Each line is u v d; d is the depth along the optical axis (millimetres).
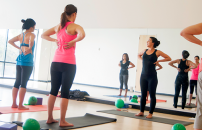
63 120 2367
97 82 8773
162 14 4457
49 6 5520
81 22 5234
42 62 6020
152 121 3322
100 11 5016
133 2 4688
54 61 2371
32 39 3336
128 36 6555
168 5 4387
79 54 9359
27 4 5816
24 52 3336
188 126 3127
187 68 4430
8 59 8156
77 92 5414
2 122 2416
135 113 4031
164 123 3240
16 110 3219
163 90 5340
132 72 5375
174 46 4848
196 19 4141
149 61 3566
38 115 3016
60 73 2393
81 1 5191
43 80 5988
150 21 4582
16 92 3424
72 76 2355
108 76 8406
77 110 3816
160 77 5395
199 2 4098
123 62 5473
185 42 4723
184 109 4324
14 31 7438
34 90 6086
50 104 2434
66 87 2326
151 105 3621
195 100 4316
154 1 4500
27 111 3234
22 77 3338
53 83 2408
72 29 2287
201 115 1599
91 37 8797
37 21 5707
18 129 2139
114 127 2646
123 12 4793
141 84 3701
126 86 5414
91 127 2521
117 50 7855
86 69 9156
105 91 6539
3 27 6195
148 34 4918
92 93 5863
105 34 8188
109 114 3668
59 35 2387
